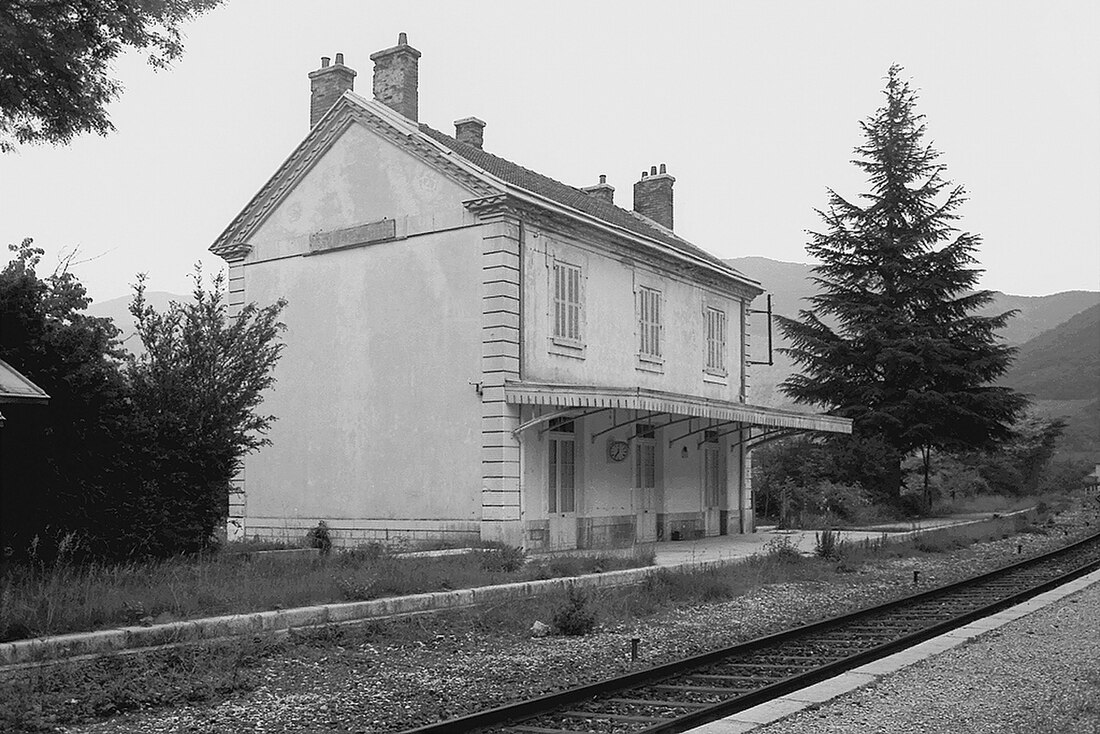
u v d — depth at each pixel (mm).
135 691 8531
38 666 9062
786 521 32562
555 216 21953
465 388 20766
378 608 12500
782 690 8406
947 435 39000
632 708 8109
